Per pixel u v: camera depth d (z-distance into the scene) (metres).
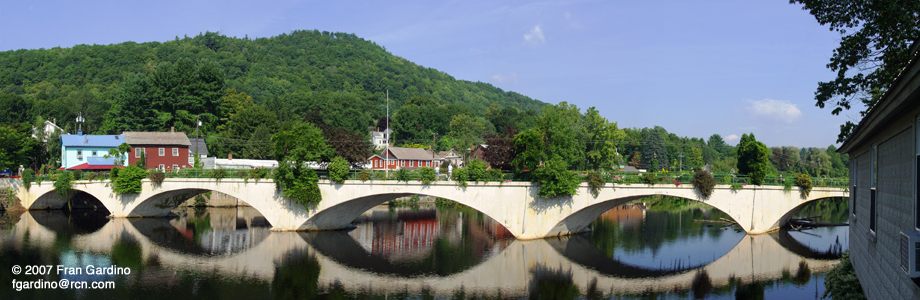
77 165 73.19
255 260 44.03
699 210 79.00
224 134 103.00
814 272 40.41
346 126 126.38
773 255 45.84
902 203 13.12
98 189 64.25
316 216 53.53
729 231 57.06
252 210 73.81
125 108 98.25
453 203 81.94
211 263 43.22
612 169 96.62
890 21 21.17
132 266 42.12
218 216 68.06
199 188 57.00
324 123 114.62
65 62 177.00
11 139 74.06
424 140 139.88
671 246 49.56
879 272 16.22
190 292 35.28
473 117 169.25
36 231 55.97
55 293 34.62
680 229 58.75
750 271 40.84
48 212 69.62
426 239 53.72
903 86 10.59
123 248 48.34
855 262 22.61
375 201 55.88
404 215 71.00
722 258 44.78
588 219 53.06
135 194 62.41
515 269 41.75
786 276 39.38
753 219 49.09
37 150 81.94
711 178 47.84
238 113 105.38
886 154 15.28
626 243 50.69
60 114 109.75
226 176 55.41
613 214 73.44
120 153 73.94
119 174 61.19
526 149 49.88
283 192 52.50
